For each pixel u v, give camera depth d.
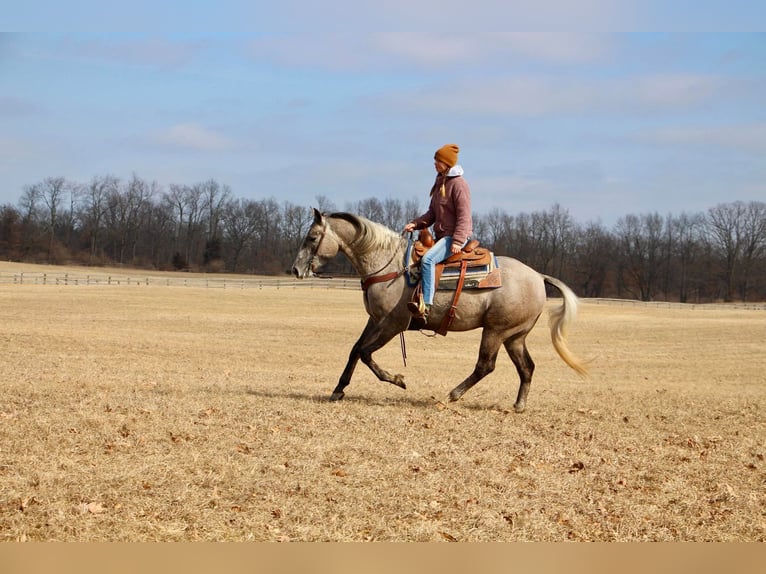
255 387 15.01
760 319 60.84
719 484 8.70
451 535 6.93
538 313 12.44
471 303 12.04
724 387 21.14
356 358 12.53
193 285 77.94
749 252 127.00
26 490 7.37
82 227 138.62
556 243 128.25
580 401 14.95
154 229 141.25
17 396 12.22
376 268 12.07
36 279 76.38
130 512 6.99
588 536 7.13
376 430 10.45
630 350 36.06
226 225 138.38
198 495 7.49
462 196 11.80
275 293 69.44
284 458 8.84
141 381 15.13
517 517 7.39
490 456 9.36
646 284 128.88
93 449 8.88
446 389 16.45
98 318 39.59
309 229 12.10
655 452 10.05
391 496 7.75
